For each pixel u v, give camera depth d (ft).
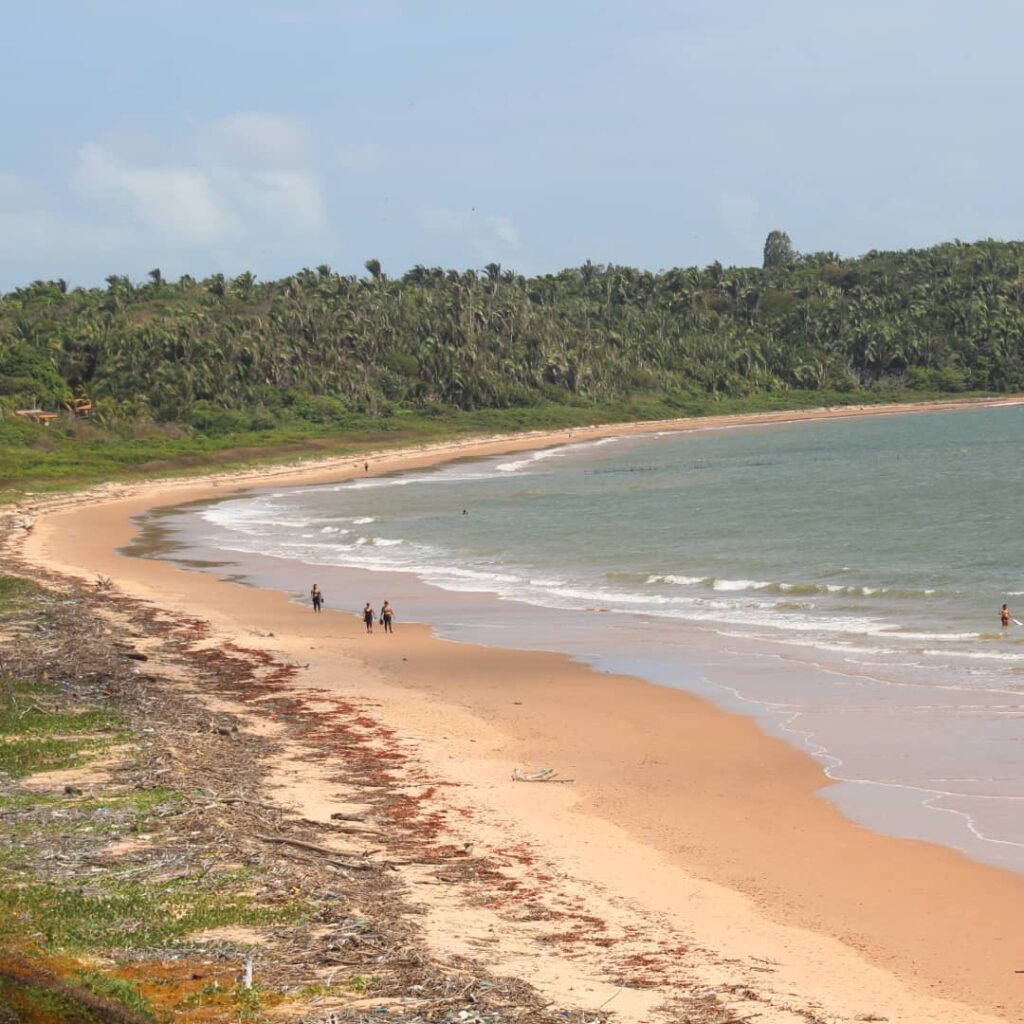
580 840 79.05
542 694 122.72
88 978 52.90
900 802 85.71
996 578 181.16
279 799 86.69
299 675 132.77
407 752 101.09
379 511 328.70
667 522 275.59
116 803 82.58
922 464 404.98
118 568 227.40
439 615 171.53
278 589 198.90
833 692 118.42
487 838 79.20
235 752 99.86
